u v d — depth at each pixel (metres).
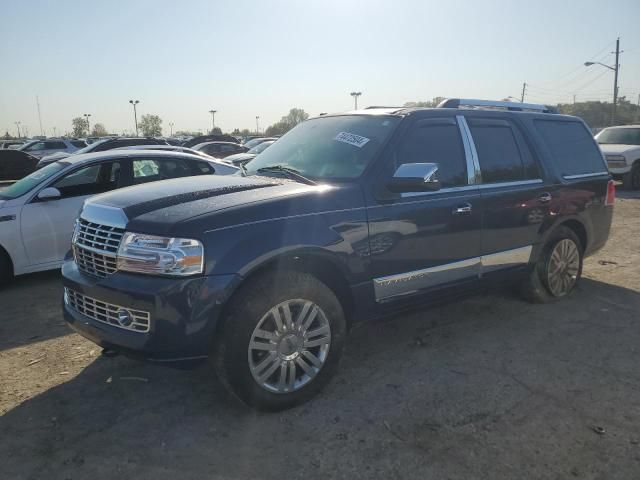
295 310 3.29
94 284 3.19
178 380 3.76
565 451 2.89
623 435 3.03
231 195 3.37
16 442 3.02
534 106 5.32
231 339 3.05
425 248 3.92
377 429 3.11
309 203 3.37
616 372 3.82
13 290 6.06
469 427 3.12
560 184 5.06
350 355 4.15
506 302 5.33
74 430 3.14
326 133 4.32
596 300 5.40
